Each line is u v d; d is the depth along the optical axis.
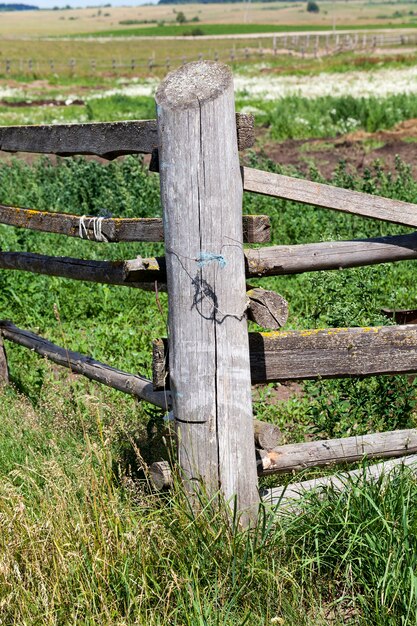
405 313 5.84
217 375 3.58
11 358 6.84
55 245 9.55
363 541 3.44
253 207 10.84
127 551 3.35
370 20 181.50
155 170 3.76
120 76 51.00
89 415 5.17
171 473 3.72
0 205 5.55
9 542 3.41
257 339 3.79
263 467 3.91
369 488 3.62
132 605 3.23
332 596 3.45
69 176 12.44
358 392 5.04
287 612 3.22
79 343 7.08
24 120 26.89
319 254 3.86
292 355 3.84
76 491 3.77
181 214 3.50
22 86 42.88
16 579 3.31
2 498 3.69
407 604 3.17
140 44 93.75
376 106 23.09
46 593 3.20
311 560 3.32
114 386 4.82
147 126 3.80
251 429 3.68
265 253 3.75
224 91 3.44
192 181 3.46
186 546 3.40
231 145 3.48
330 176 16.34
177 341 3.62
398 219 3.91
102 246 9.33
